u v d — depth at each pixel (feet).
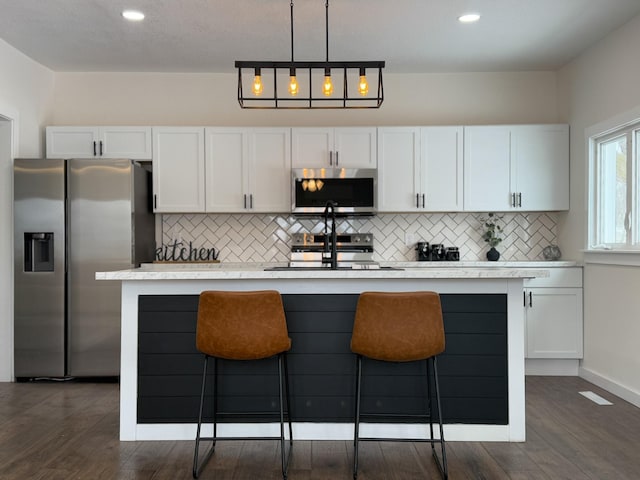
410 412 9.92
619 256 12.77
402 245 17.01
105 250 14.39
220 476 8.43
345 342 10.00
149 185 16.07
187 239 16.88
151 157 15.81
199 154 15.83
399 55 15.19
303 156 15.88
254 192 15.85
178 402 10.01
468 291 9.96
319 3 11.76
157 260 15.93
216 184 15.85
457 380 9.92
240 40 14.02
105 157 15.76
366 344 8.64
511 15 12.44
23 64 15.05
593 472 8.50
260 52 14.94
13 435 10.24
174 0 11.62
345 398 10.00
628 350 12.51
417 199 15.84
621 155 13.41
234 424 9.97
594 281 14.17
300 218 16.96
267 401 10.00
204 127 15.84
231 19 12.66
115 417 11.34
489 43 14.26
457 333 9.95
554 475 8.39
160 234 16.81
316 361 10.01
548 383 14.12
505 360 9.93
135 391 10.01
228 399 10.00
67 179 14.42
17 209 14.34
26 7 11.98
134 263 14.60
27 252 14.43
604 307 13.64
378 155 15.90
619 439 9.93
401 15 12.41
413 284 9.96
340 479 8.34
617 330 13.00
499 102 16.89
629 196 12.87
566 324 14.83
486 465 8.79
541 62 15.87
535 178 15.80
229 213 16.69
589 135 14.49
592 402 12.34
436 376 8.77
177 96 16.89
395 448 9.61
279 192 15.87
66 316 14.35
